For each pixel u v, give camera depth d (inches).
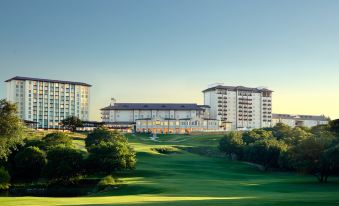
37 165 4594.0
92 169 4365.2
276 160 5738.2
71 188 4092.0
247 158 6510.8
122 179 4092.0
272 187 3405.5
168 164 5871.1
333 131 5821.9
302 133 7003.0
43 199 2400.3
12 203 2124.8
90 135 6540.4
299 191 3093.0
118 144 4534.9
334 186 3570.4
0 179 3976.4
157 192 2950.3
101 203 2101.4
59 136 5728.3
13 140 2947.8
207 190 3002.0
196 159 6884.8
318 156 4151.1
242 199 2294.5
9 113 2906.0
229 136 7475.4
